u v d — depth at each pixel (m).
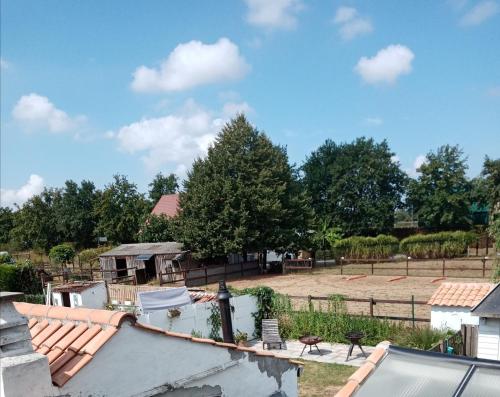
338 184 55.91
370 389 3.57
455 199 52.28
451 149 53.97
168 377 5.30
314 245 40.84
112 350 4.69
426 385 3.43
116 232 55.47
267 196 36.12
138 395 4.94
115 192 57.50
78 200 63.06
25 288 30.02
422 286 27.17
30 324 5.50
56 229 61.81
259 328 18.44
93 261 45.22
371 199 56.78
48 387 4.09
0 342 3.98
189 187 37.19
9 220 72.06
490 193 42.97
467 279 28.83
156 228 44.75
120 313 4.90
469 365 3.54
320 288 28.59
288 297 18.33
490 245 44.59
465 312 13.93
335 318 16.94
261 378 6.70
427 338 13.55
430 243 41.28
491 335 10.03
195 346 5.69
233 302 17.69
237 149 37.03
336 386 12.45
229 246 34.22
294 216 38.62
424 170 54.59
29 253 59.59
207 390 5.83
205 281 34.44
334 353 15.39
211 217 35.44
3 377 3.80
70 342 4.82
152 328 5.12
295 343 16.88
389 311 20.14
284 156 40.06
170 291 17.33
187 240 35.12
